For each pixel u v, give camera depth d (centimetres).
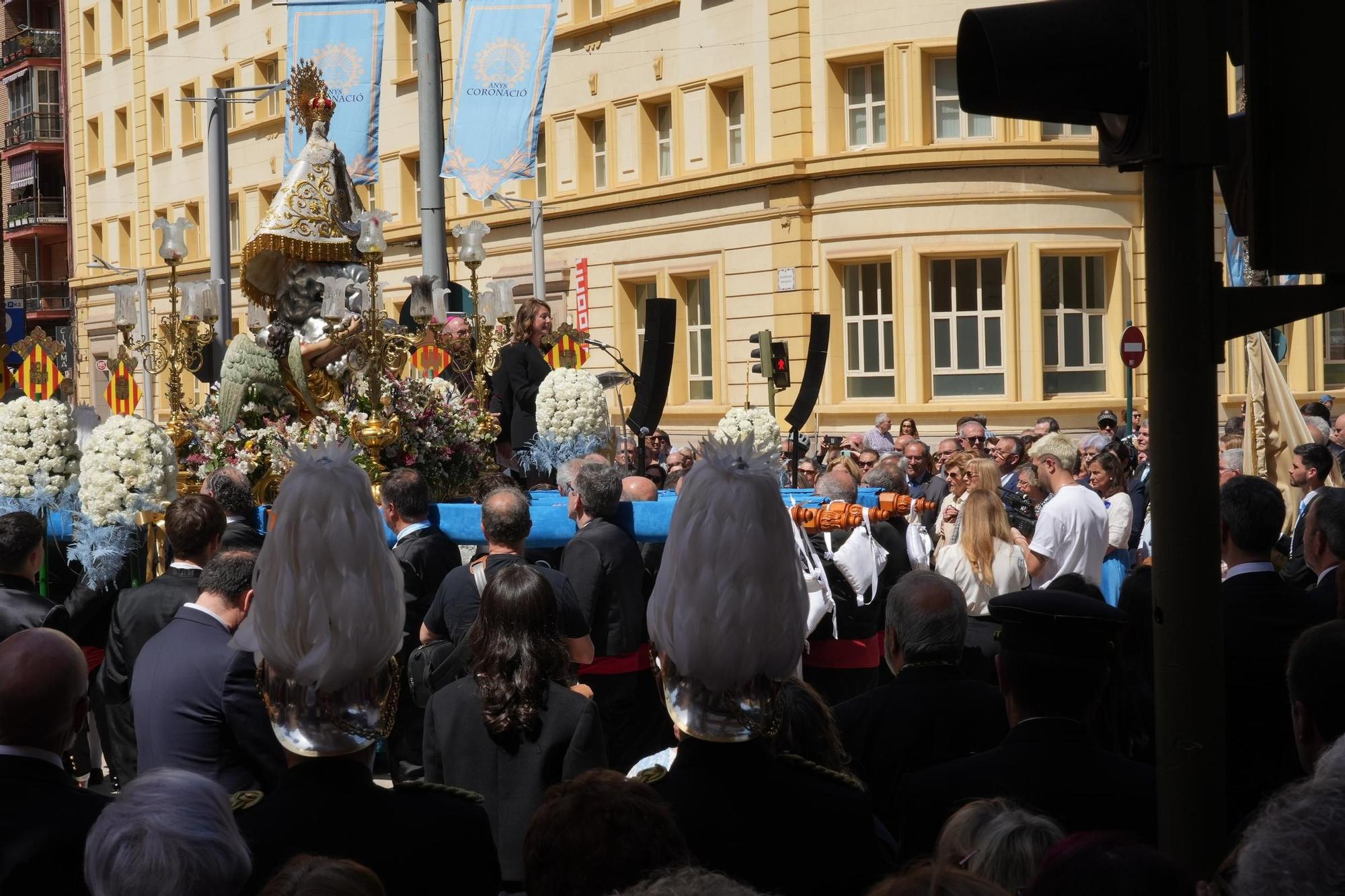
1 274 1073
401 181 3231
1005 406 2262
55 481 689
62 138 4759
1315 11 242
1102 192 2272
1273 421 922
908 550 770
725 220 2494
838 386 2375
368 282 810
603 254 2758
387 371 778
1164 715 255
